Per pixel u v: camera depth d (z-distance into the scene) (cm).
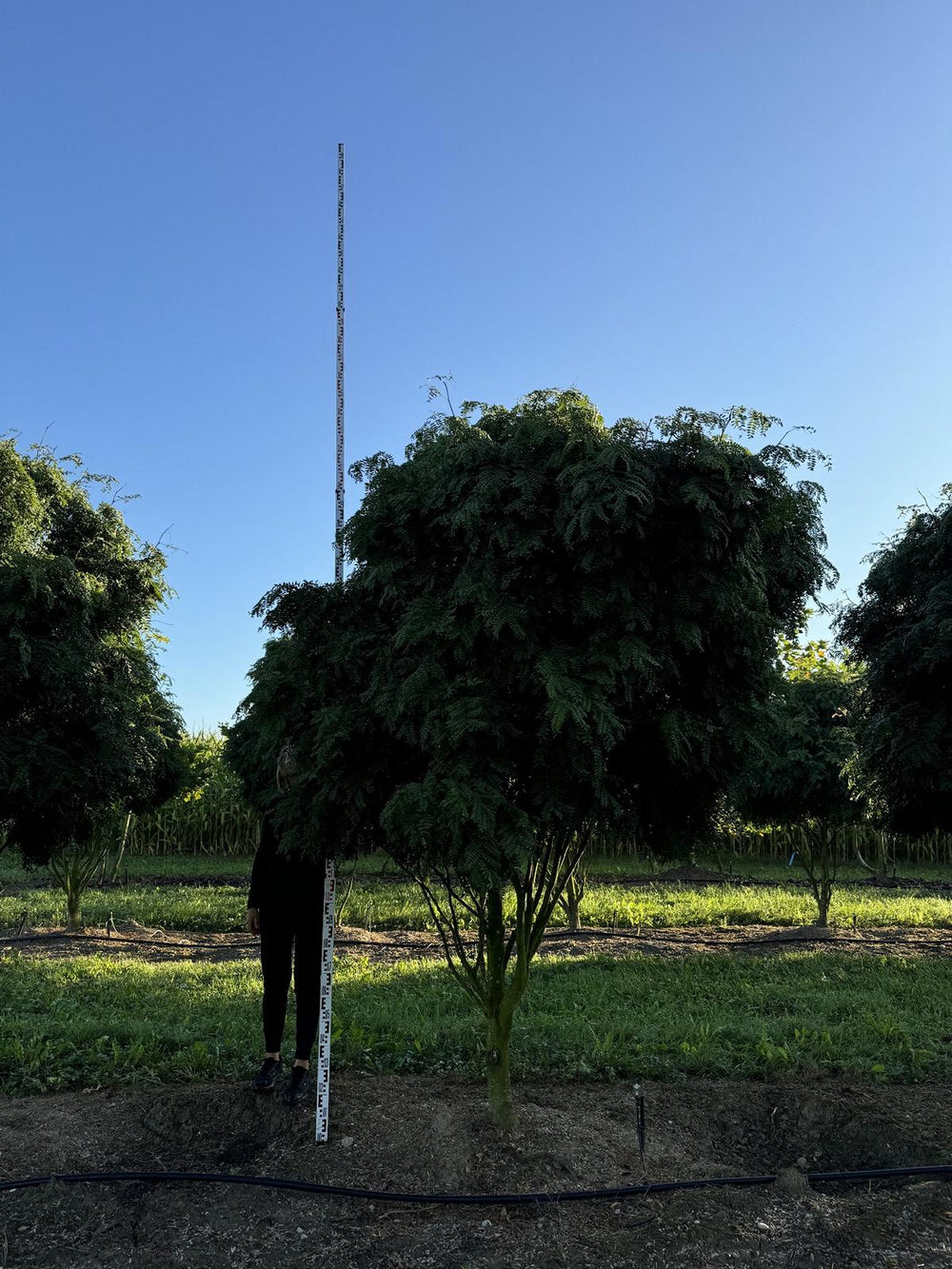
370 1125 441
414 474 412
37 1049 539
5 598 639
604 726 357
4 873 1714
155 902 1304
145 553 801
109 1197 380
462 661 386
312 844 420
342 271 472
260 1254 341
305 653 421
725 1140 450
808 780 1085
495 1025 439
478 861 353
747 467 381
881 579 916
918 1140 430
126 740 727
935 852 2056
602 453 367
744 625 396
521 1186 388
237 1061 529
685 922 1182
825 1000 691
